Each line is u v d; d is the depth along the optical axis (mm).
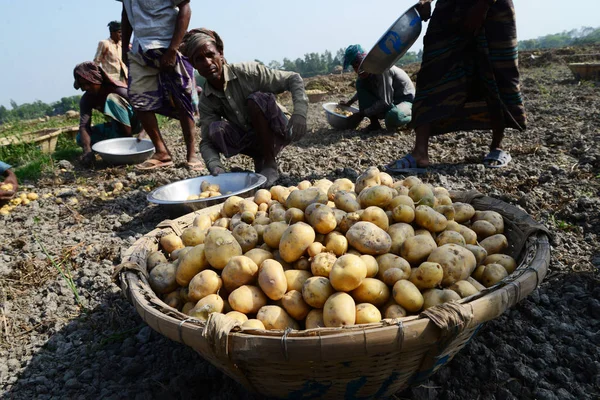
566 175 4207
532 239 2096
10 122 18188
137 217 4414
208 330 1476
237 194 3570
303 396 1708
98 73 6758
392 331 1389
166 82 5414
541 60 17984
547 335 2254
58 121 16016
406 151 5840
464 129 4738
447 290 1832
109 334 2674
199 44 4066
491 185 4176
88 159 6691
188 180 4238
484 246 2287
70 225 4410
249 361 1464
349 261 1787
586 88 9938
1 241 4074
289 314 1899
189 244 2445
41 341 2682
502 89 4234
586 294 2500
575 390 1925
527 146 5312
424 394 1973
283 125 4547
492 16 3939
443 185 4184
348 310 1695
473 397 1964
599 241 3070
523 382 1996
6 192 4844
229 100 4441
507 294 1585
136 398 2111
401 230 2174
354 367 1517
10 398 2254
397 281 1879
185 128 5730
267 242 2230
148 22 5020
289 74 4480
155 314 1688
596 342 2162
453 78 4219
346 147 6332
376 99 7148
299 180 4891
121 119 7055
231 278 1979
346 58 6809
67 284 3207
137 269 2139
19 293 3188
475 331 1798
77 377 2336
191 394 2109
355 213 2225
